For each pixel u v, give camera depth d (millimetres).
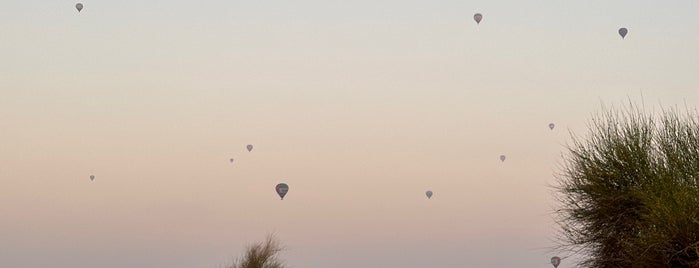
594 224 24656
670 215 22031
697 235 21781
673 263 22250
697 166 23297
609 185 24484
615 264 24250
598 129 25234
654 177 23734
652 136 24688
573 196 25031
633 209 23812
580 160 25109
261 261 35562
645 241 22328
